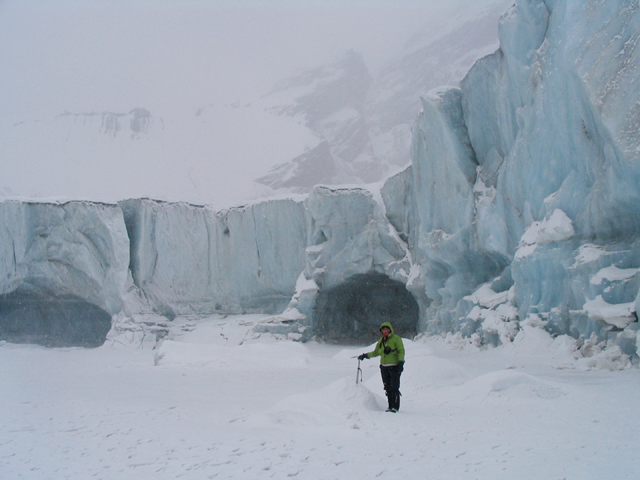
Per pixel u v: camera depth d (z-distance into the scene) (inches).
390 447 192.2
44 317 1233.4
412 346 557.0
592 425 215.5
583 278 546.6
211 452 196.7
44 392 411.5
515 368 488.1
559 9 629.9
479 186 869.2
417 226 1119.0
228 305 1371.8
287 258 1333.7
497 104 812.0
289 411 261.3
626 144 484.4
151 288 1291.8
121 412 303.7
